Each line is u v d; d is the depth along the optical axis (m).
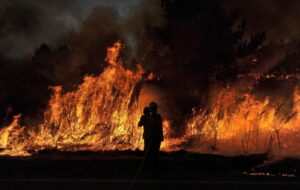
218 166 15.27
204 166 15.20
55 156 17.34
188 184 11.78
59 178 12.70
